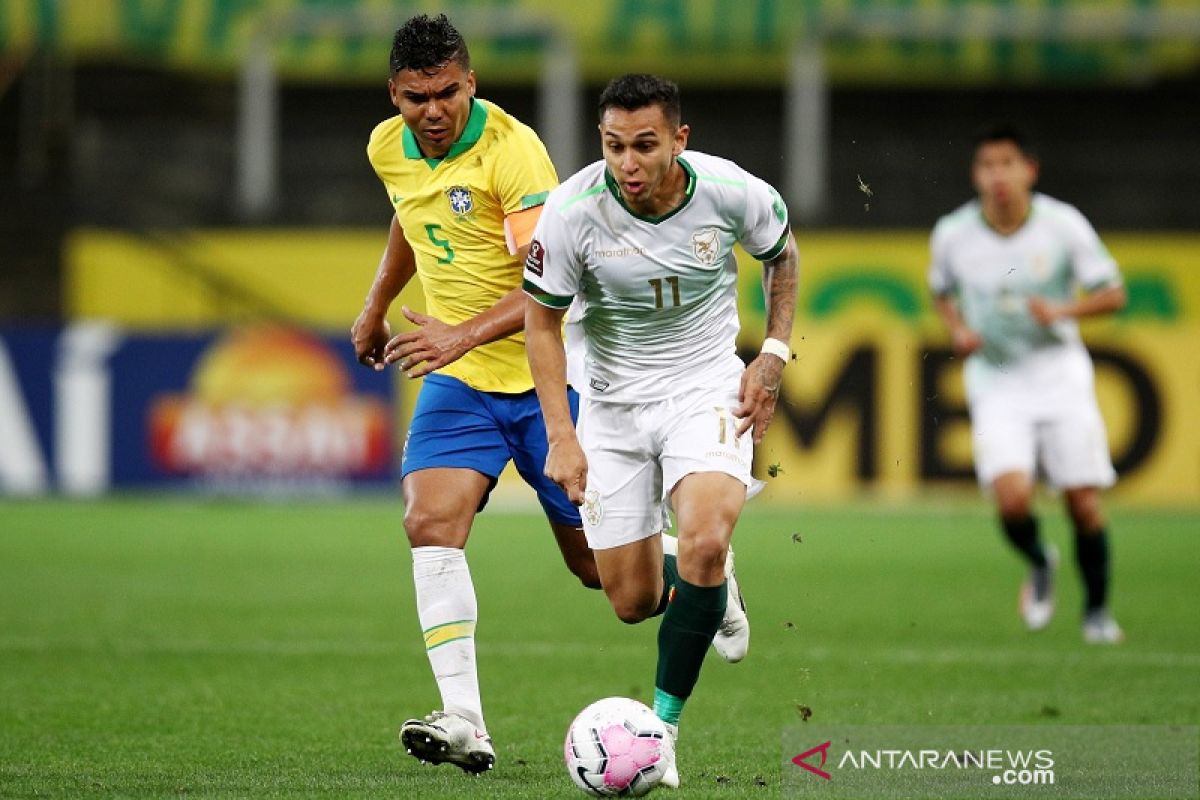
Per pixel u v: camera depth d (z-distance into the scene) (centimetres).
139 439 6047
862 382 5850
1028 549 3362
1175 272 6481
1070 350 3394
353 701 2472
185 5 7806
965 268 3425
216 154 7988
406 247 2134
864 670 2811
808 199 7400
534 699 2511
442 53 1916
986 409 3412
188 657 2908
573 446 1800
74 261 7012
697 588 1820
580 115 7969
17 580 4062
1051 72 7900
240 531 5228
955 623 3447
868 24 7600
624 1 7800
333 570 4303
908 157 7962
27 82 7938
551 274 1811
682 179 1795
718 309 1912
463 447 2022
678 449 1869
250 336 6050
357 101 8062
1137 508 5850
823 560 4612
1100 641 3186
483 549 4862
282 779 1862
